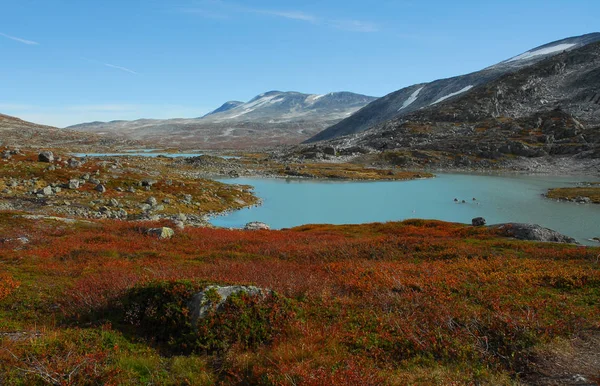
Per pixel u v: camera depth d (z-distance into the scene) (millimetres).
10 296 14523
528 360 9656
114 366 9109
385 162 163125
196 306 11438
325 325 11766
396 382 8438
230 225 55531
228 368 9336
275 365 9008
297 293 14633
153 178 73500
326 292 14703
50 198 52594
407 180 117250
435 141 183875
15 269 18922
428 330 11227
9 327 11766
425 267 19969
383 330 11375
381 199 81938
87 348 10117
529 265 20297
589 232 48344
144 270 19109
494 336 10930
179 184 73125
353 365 8789
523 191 88125
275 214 66000
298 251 26641
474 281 17156
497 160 149500
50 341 10234
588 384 8273
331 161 171500
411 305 13352
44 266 20000
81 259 22703
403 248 27156
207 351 10391
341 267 20641
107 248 25328
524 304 13477
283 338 10711
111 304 13367
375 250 26547
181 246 28297
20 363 8836
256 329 11000
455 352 10016
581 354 9859
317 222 59969
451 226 39938
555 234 32125
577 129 157875
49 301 14367
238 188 89688
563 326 11305
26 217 32469
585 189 82812
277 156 196375
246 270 19031
